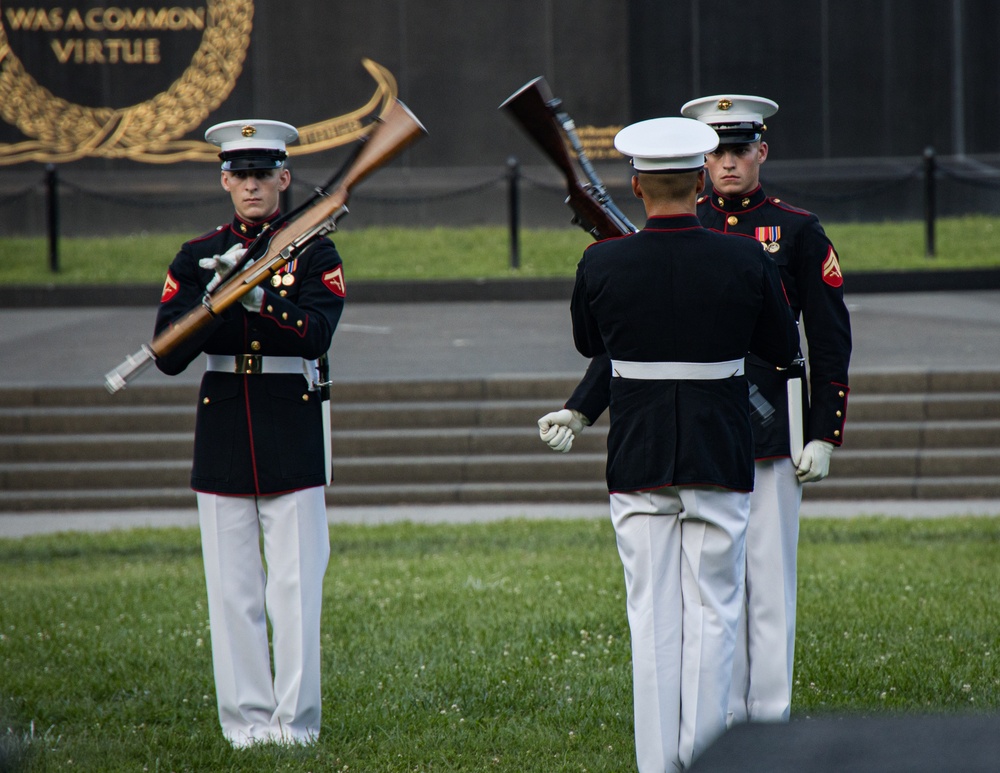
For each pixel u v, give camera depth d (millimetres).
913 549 29688
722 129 15859
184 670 19641
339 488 40000
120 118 74562
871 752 4621
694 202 13805
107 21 74312
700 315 13375
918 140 76625
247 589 16078
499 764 15297
